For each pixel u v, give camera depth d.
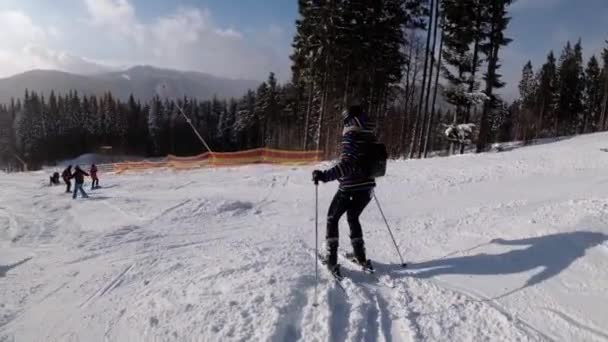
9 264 6.24
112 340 3.25
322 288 3.79
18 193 20.97
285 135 42.22
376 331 3.19
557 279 3.87
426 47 24.02
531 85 66.31
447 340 3.07
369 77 29.62
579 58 60.59
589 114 60.03
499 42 24.83
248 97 79.00
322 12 25.88
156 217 9.02
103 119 95.00
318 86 29.59
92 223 10.00
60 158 90.62
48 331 3.60
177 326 3.21
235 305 3.40
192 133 91.75
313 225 7.38
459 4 23.08
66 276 5.19
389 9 27.81
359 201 4.31
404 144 27.28
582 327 3.16
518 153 16.12
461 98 25.00
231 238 6.58
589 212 5.06
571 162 12.52
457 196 9.20
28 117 91.50
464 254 4.71
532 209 5.94
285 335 3.04
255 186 15.19
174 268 4.81
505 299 3.66
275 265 4.35
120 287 4.46
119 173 29.67
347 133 4.30
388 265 4.65
